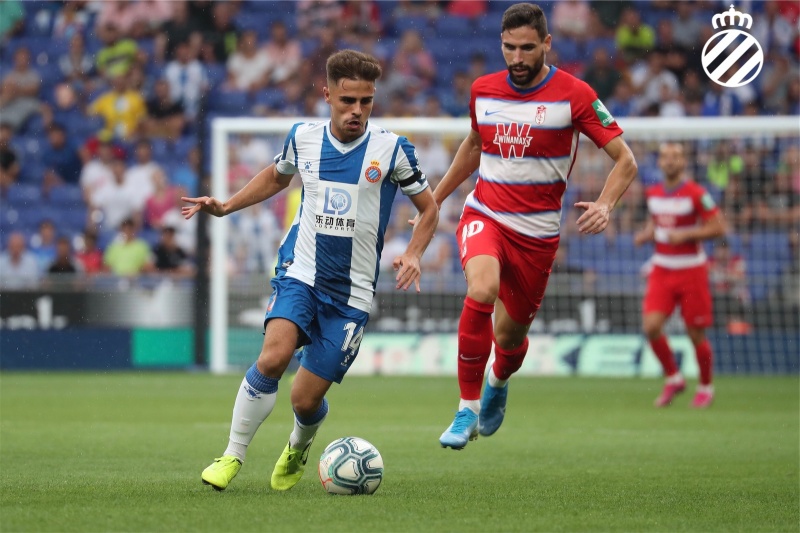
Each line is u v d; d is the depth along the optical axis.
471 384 20.62
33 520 15.05
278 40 71.06
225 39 71.88
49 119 70.50
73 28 72.62
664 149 39.59
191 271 61.56
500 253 21.30
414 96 69.94
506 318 22.50
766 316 57.88
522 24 20.11
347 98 17.81
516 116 21.00
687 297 39.62
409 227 58.44
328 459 18.23
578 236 59.88
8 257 61.53
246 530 14.35
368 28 72.44
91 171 68.12
